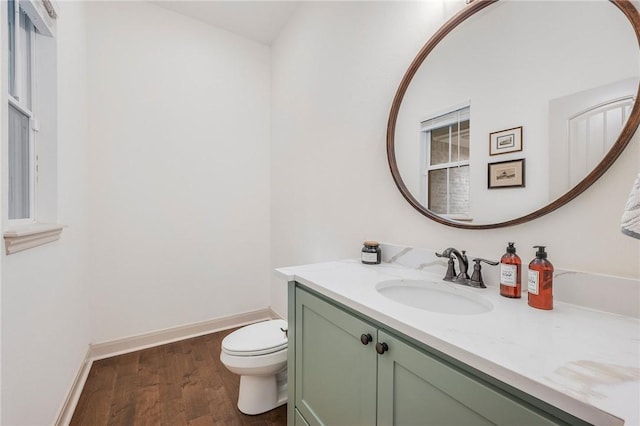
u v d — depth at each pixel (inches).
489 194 38.2
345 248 66.7
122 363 75.8
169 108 88.9
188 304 92.6
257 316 105.1
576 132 30.2
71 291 60.7
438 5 45.4
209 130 95.8
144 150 85.1
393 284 42.3
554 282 31.9
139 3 84.4
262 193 106.5
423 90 47.0
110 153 80.4
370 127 59.1
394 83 53.5
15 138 45.7
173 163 89.7
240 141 101.7
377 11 57.2
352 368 33.7
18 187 46.5
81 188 70.7
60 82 54.2
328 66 72.0
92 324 78.2
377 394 30.0
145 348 84.2
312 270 48.0
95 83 78.2
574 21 30.4
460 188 41.9
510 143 35.8
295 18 88.3
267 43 106.3
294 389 46.2
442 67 44.1
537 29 33.3
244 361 53.9
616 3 27.6
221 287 98.5
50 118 51.8
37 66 51.0
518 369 18.4
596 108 28.8
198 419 56.0
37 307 42.1
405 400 27.0
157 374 70.9
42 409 43.5
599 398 15.6
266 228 107.3
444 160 44.0
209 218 96.1
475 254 40.5
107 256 80.1
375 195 58.1
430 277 43.1
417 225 49.1
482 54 38.9
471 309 35.8
